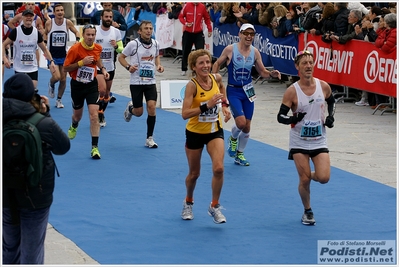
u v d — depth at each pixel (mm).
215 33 34781
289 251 11070
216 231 12070
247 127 16609
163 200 14031
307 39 26906
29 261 9250
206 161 17453
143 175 16078
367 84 23609
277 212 13227
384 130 20844
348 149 18500
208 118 12078
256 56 16438
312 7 26594
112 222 12547
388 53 22391
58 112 24734
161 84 25750
